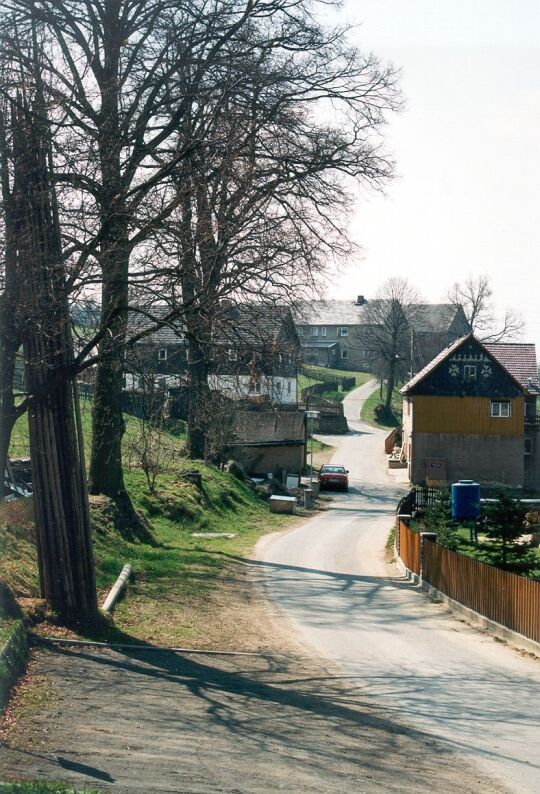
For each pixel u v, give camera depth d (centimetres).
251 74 1897
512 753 1016
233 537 3462
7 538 1883
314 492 5409
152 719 1027
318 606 2127
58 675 1181
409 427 6638
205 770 862
